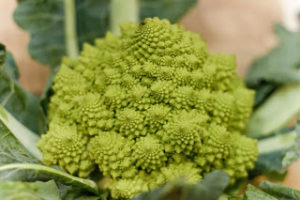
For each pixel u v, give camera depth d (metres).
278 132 0.54
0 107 0.49
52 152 0.46
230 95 0.48
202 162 0.47
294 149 0.50
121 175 0.46
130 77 0.47
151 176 0.47
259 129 0.56
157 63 0.47
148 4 0.59
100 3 0.58
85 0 0.58
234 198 0.48
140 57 0.47
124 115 0.46
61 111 0.48
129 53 0.48
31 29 0.56
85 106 0.46
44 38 0.57
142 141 0.46
